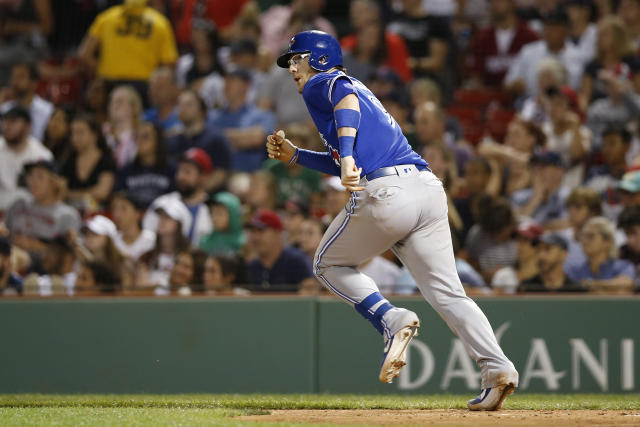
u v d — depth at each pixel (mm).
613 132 31109
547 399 19500
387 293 23625
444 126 32125
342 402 17094
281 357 23516
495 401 13516
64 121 31953
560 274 25875
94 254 26812
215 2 38781
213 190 31422
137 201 28359
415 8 37750
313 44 13039
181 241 27562
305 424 11562
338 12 40062
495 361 13273
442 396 21953
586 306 23438
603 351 23375
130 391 23578
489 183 29672
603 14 36406
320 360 23484
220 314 23703
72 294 23984
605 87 33250
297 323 23594
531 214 29875
